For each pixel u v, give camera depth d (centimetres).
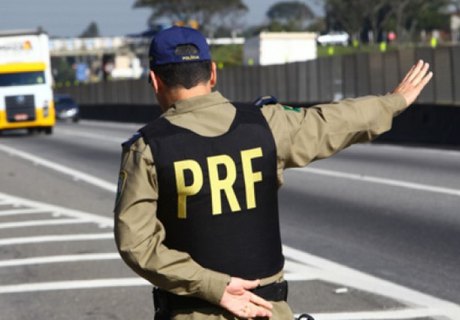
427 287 1015
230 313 431
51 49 16912
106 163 2828
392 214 1525
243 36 15125
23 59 4906
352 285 1037
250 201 435
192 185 427
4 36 4906
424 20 12194
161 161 427
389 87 4331
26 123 4888
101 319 932
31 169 2711
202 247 429
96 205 1823
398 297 975
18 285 1099
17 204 1878
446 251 1204
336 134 449
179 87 441
